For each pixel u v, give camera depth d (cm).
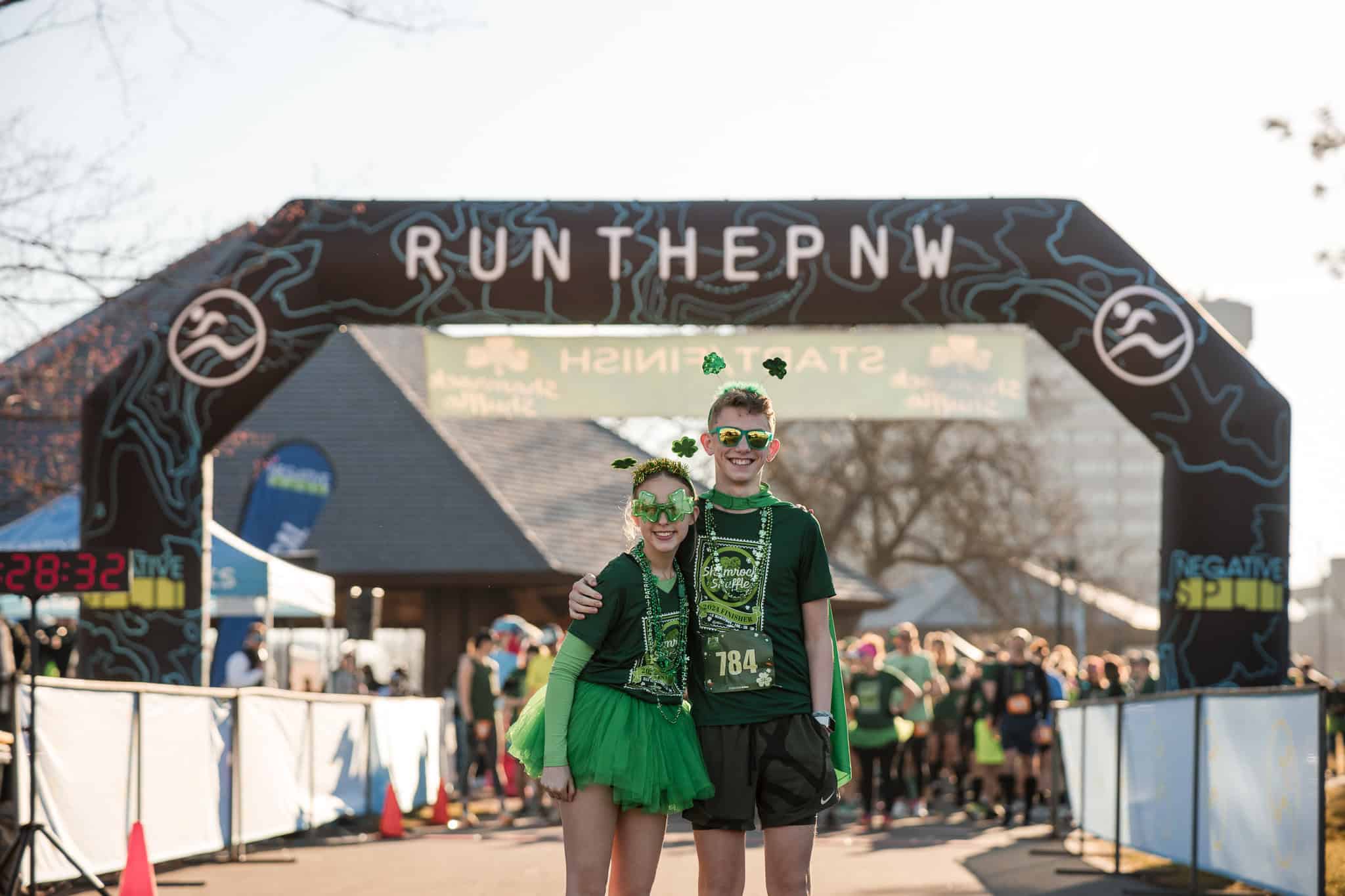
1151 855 1193
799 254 1634
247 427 3072
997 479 4853
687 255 1633
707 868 564
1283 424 1641
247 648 1725
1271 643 1636
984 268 1642
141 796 1091
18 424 1769
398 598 3042
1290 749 877
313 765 1467
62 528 1728
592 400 1702
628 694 550
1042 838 1577
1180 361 1638
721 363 587
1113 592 6731
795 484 4766
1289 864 882
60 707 979
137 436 1634
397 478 3080
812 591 568
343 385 3241
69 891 995
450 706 2181
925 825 1777
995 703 1803
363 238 1647
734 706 556
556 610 3084
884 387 1697
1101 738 1309
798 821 555
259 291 1636
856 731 1702
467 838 1510
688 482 570
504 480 3209
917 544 4931
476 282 1639
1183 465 1652
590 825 548
